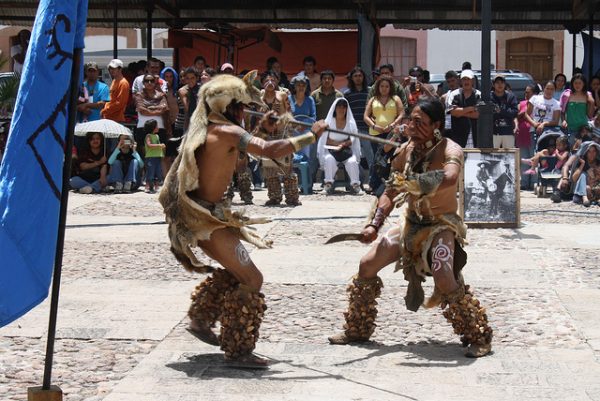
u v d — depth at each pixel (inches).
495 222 546.0
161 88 747.4
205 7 960.9
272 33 903.1
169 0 943.7
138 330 313.9
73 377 264.2
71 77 217.2
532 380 261.6
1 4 962.7
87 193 720.3
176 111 748.6
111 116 764.6
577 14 936.9
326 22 956.6
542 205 668.7
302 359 282.2
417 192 275.3
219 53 889.5
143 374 265.9
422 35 1402.6
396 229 295.9
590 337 306.7
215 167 266.4
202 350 291.4
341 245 479.2
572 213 621.9
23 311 204.2
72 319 327.3
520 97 1032.2
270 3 953.5
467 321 285.3
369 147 725.3
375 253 295.6
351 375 266.4
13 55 894.4
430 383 259.0
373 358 283.9
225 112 270.8
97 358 283.0
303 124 276.5
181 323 324.2
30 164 206.4
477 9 940.0
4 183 206.4
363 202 664.4
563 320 329.1
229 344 271.7
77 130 719.7
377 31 906.1
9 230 203.9
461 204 546.3
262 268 417.1
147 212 613.0
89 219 577.3
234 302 271.0
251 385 256.1
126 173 729.0
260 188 754.8
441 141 285.9
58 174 209.6
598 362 278.8
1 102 812.6
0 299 202.2
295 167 718.5
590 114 751.7
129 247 475.5
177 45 925.2
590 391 251.9
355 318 299.0
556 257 449.1
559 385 257.1
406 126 291.4
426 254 286.0
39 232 206.1
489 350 287.3
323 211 612.1
